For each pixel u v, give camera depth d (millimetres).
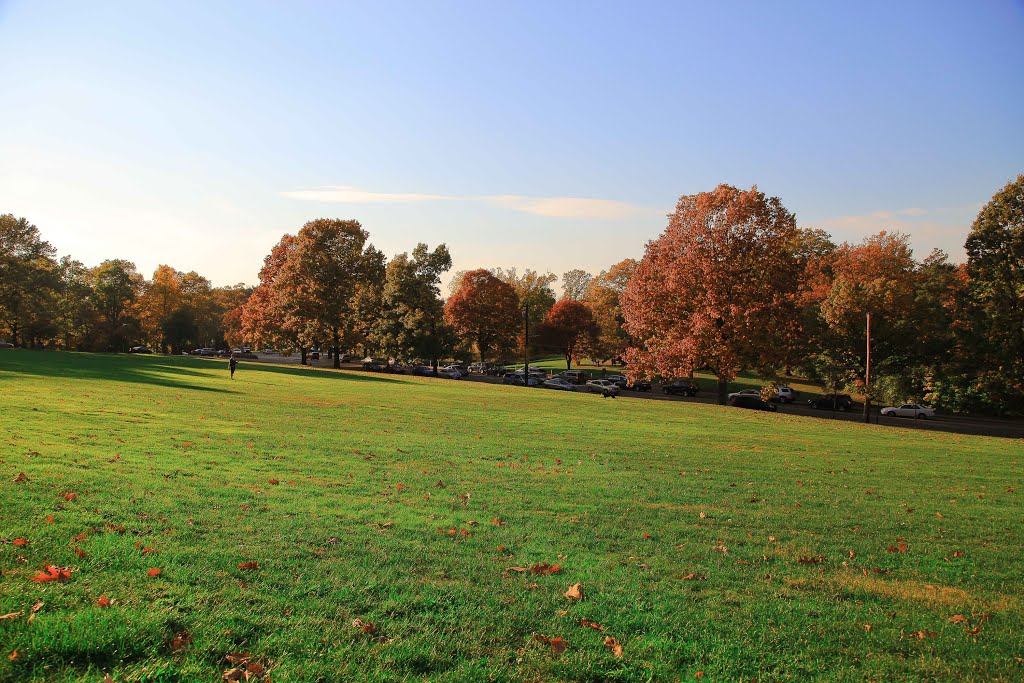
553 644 6023
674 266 49500
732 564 9352
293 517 10242
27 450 13461
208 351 127312
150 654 5227
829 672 5879
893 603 7914
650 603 7336
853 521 13031
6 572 6445
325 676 5180
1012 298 44969
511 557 8977
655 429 32250
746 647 6285
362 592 7016
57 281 90812
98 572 6766
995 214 45844
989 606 7949
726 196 49062
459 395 48625
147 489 11148
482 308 87812
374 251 82812
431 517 11164
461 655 5734
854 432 36469
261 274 86438
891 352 63062
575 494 14445
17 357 52781
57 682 4715
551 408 41812
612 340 98688
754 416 43844
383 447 20141
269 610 6289
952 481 19781
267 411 28297
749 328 46375
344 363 108250
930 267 70562
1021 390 46906
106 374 41281
